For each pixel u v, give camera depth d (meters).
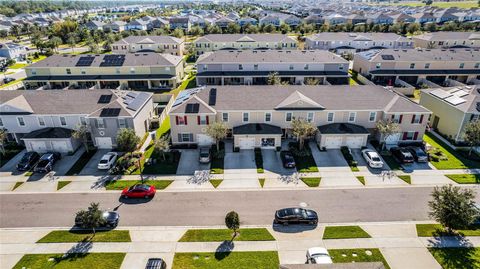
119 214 29.48
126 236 26.80
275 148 40.88
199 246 25.61
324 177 35.03
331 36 96.88
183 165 37.56
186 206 30.53
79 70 66.94
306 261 24.03
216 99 42.25
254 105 41.44
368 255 24.61
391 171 36.06
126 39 98.19
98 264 23.98
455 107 42.19
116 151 41.28
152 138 44.69
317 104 41.34
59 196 32.25
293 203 30.84
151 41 96.75
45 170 36.16
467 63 68.00
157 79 65.81
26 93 43.97
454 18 147.88
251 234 26.86
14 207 30.69
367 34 97.75
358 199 31.39
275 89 43.81
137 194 31.64
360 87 44.31
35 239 26.61
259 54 68.88
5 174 36.12
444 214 25.25
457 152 40.12
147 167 37.16
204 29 135.50
